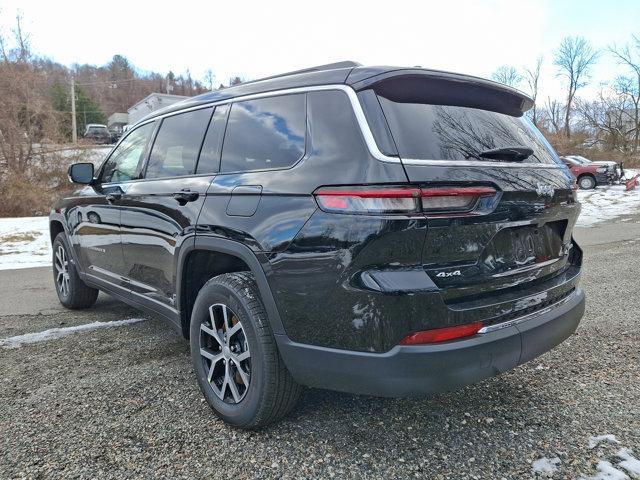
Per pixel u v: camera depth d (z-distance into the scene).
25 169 16.31
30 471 2.24
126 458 2.34
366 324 2.07
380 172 2.07
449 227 2.10
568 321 2.64
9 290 6.05
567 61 49.34
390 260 2.04
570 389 3.00
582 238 9.40
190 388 3.10
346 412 2.75
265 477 2.19
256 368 2.43
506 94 2.77
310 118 2.44
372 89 2.29
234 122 2.91
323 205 2.20
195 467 2.27
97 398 2.96
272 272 2.34
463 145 2.32
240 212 2.54
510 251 2.37
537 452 2.35
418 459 2.31
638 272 6.07
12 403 2.91
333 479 2.17
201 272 3.02
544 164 2.71
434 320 2.05
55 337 4.11
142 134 3.85
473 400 2.88
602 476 2.15
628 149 40.59
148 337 4.09
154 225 3.26
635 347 3.63
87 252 4.38
